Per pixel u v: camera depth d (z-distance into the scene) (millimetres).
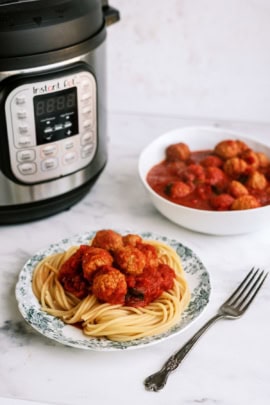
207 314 912
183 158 1147
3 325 898
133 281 885
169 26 1264
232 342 872
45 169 1006
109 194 1138
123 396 807
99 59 1015
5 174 989
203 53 1283
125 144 1264
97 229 1060
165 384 818
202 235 1051
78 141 1021
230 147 1136
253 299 929
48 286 925
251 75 1294
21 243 1030
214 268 988
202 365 843
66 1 959
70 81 966
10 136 963
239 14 1235
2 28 913
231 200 1036
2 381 824
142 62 1309
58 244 988
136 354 859
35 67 938
